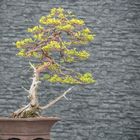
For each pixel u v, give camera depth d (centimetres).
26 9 1662
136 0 1664
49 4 1666
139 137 1648
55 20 1090
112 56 1658
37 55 1141
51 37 1118
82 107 1645
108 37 1664
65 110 1642
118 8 1666
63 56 1156
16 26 1659
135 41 1662
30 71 1650
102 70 1653
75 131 1644
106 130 1645
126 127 1650
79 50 1652
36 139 1077
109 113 1648
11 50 1655
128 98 1653
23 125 1054
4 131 1069
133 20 1664
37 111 1112
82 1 1666
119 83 1653
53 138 1642
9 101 1647
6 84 1652
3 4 1659
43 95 1641
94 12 1666
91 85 1650
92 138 1644
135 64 1656
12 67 1653
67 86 1645
